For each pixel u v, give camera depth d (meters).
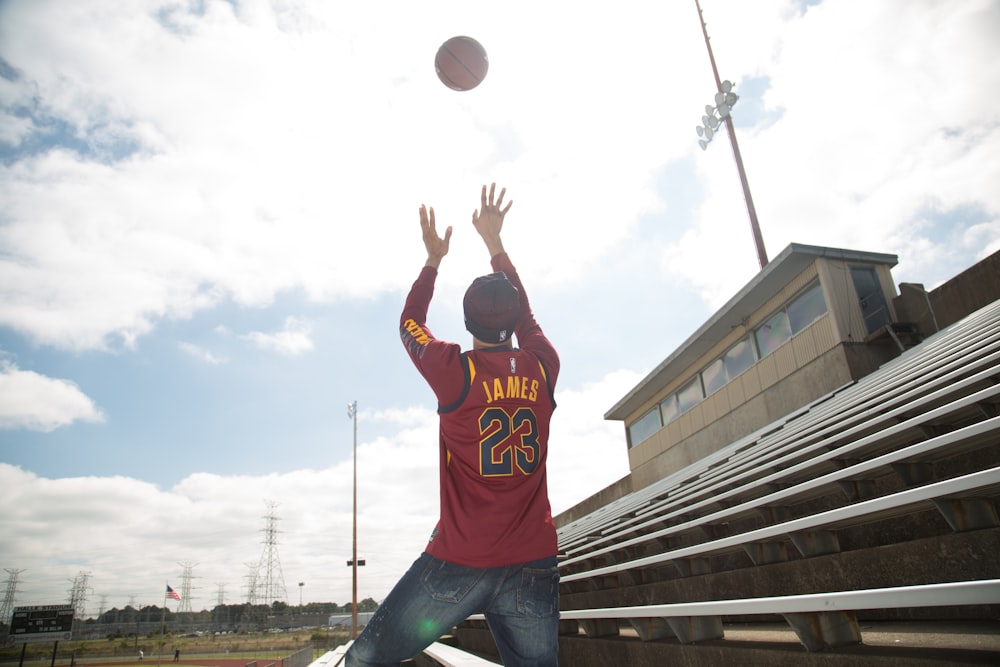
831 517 2.97
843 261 12.02
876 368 11.16
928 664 1.71
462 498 1.74
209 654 59.03
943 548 2.63
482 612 1.75
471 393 1.76
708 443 15.56
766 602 2.19
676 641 3.01
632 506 12.34
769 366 13.32
